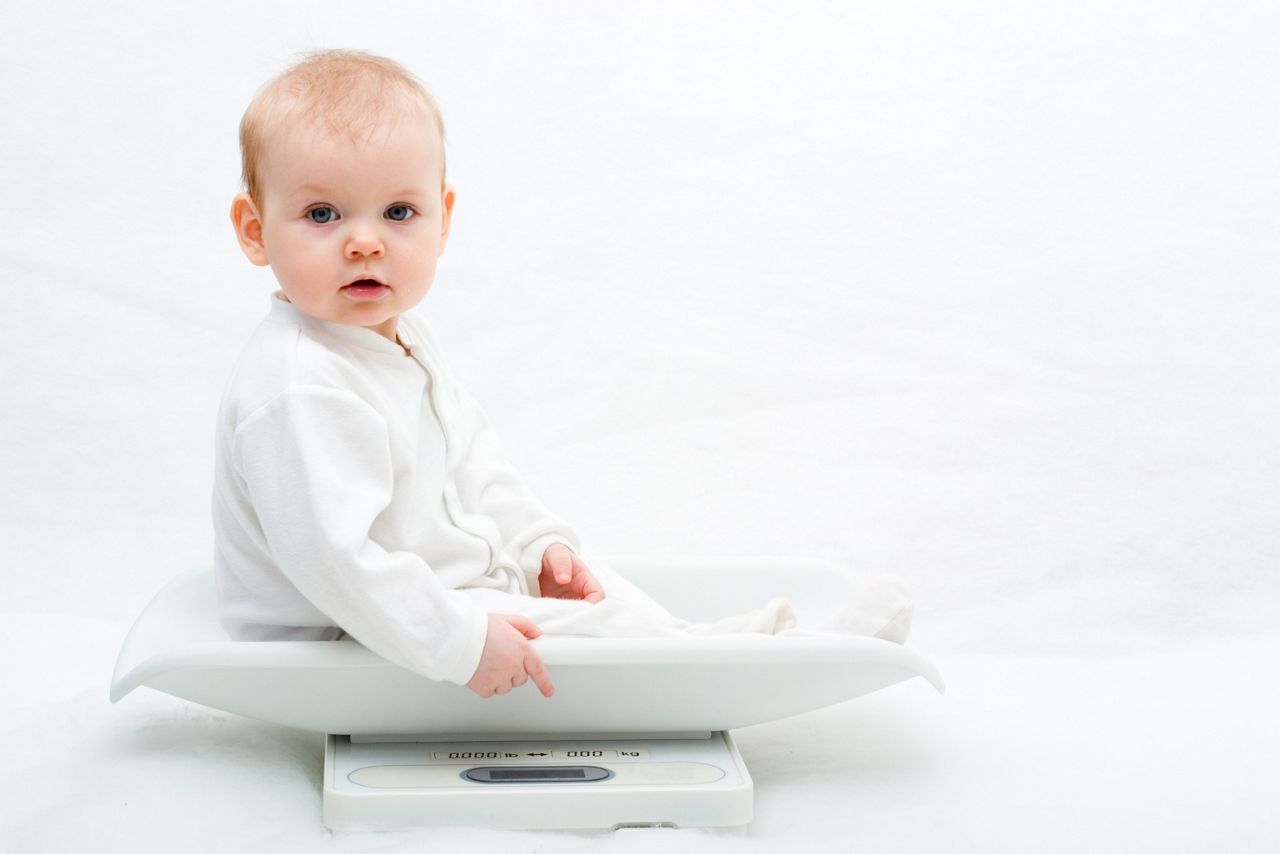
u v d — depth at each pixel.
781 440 2.66
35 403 2.63
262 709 1.43
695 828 1.40
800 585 1.76
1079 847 1.41
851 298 2.89
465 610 1.37
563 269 2.91
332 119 1.43
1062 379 2.76
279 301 1.51
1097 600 2.28
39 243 2.84
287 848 1.35
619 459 2.61
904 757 1.62
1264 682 1.96
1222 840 1.43
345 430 1.41
